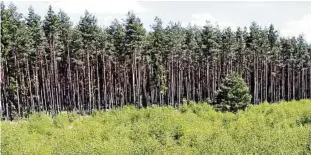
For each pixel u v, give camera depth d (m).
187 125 25.59
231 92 38.75
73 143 20.41
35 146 19.50
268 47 84.38
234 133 22.81
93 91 69.00
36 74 63.91
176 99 83.00
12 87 61.91
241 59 85.81
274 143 18.53
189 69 80.19
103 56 69.12
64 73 74.44
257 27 85.50
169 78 77.69
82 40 66.00
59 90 67.69
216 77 86.75
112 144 19.45
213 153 17.50
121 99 73.81
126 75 76.88
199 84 80.00
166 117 28.81
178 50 75.75
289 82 93.38
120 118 30.75
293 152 16.86
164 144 21.59
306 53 94.44
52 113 61.22
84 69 71.06
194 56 82.38
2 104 63.12
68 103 74.19
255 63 85.06
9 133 21.44
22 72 65.06
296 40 95.94
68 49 68.88
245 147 18.38
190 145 21.36
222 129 24.05
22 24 62.22
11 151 18.30
